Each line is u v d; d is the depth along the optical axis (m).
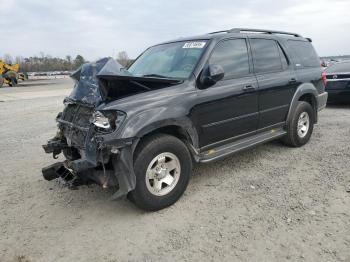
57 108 12.37
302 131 6.00
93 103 3.74
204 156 4.35
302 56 6.08
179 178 4.01
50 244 3.35
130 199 3.83
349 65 9.98
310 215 3.62
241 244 3.18
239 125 4.76
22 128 8.80
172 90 3.98
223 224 3.55
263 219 3.60
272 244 3.15
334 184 4.38
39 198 4.39
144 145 3.70
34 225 3.72
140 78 3.83
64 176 3.96
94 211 3.98
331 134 6.84
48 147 4.40
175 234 3.41
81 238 3.43
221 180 4.69
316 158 5.41
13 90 23.69
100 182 3.58
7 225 3.74
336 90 9.62
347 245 3.07
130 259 3.07
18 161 5.93
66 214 3.94
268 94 5.13
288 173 4.84
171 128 4.07
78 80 4.25
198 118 4.18
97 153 3.50
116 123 3.49
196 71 4.24
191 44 4.73
